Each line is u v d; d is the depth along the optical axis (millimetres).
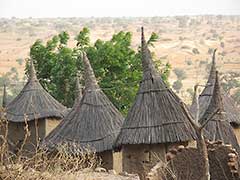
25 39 157250
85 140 23797
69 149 22250
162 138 21766
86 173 14812
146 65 23562
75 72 45938
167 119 22203
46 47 48156
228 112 31641
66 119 25188
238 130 32188
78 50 47438
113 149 23250
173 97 22922
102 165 23656
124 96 45344
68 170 14086
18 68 112750
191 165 17141
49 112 33406
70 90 46000
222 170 16969
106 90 45031
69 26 184375
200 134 13578
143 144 22047
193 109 30594
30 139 32500
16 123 33250
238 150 24047
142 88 23328
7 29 173500
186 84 74375
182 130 21812
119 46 46562
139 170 22094
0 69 113125
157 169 17469
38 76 47625
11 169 12422
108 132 24078
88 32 48344
